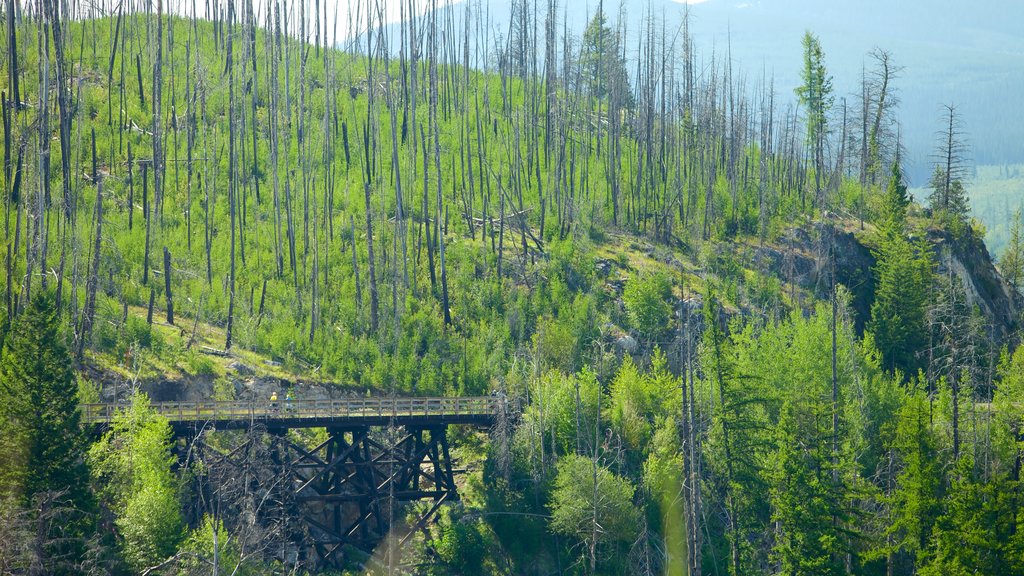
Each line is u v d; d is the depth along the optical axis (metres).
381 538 61.97
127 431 57.25
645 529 57.62
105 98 97.69
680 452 63.81
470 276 85.19
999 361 86.12
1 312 61.88
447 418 63.69
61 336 60.56
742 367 68.19
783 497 54.91
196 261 80.88
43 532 46.53
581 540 60.25
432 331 78.19
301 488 60.62
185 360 69.19
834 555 55.47
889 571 57.84
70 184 83.00
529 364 73.75
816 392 62.91
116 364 66.31
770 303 88.38
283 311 77.94
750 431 60.88
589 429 66.12
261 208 89.69
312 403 64.31
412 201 91.56
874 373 73.69
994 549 54.12
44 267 67.88
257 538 52.81
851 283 97.25
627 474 64.38
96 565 47.09
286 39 96.50
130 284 76.00
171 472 57.38
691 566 53.78
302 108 97.50
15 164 82.00
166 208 85.81
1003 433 65.38
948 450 63.72
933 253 95.25
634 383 68.75
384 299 80.38
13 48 80.56
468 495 64.75
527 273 86.75
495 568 60.16
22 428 49.06
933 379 78.31
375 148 96.31
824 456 56.50
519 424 66.75
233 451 57.78
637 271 90.62
